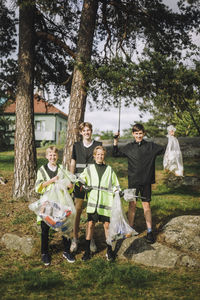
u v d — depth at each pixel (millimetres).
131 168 4531
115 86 6180
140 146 4535
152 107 6293
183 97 6098
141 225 5258
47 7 6781
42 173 4035
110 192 4098
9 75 8828
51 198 3826
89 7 7219
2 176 9930
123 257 4176
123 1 8266
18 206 6641
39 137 29484
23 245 4414
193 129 16266
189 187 8781
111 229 3801
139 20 8711
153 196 7422
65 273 3652
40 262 3967
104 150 4188
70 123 6891
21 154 7230
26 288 3119
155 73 5941
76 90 6945
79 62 6879
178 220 4816
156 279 3389
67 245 4090
